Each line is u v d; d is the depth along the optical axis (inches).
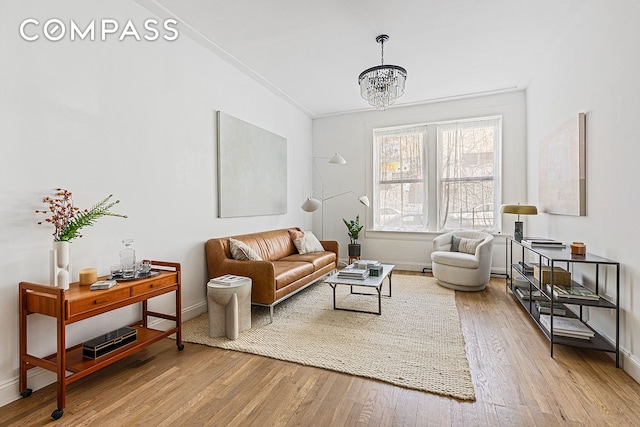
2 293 68.8
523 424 60.9
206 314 126.9
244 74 155.4
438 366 83.0
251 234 154.6
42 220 75.7
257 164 163.9
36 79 74.7
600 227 93.0
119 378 78.8
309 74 156.4
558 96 126.0
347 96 187.9
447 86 172.2
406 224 207.6
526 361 85.7
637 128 75.3
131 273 84.7
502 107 183.6
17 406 67.6
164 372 81.7
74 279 82.8
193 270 123.2
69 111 81.4
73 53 82.6
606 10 89.0
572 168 109.3
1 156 68.7
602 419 61.9
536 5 103.0
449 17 109.2
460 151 193.9
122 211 95.4
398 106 205.9
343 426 61.1
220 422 62.6
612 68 86.1
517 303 137.0
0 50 68.6
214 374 80.7
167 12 105.0
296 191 209.9
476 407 66.3
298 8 103.6
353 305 134.6
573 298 88.5
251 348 94.6
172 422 62.6
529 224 173.6
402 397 70.2
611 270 87.6
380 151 214.4
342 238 224.8
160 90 108.7
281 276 123.0
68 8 81.7
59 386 64.4
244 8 103.3
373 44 127.2
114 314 94.0
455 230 188.7
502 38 123.3
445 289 159.2
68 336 81.4
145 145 103.0
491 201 187.6
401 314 123.2
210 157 132.6
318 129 229.8
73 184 82.4
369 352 91.4
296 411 65.8
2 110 68.8
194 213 124.0
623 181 81.4
